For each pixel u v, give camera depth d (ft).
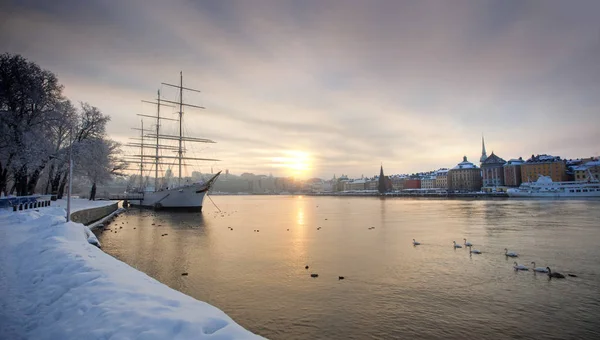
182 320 27.84
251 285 71.87
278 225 202.08
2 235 78.84
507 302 61.87
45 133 182.29
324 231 169.99
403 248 117.08
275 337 48.01
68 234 77.15
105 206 214.69
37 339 27.96
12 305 35.53
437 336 48.62
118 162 285.64
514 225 186.50
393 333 49.39
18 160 166.61
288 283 73.36
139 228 175.11
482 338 48.03
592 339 47.65
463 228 176.96
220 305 60.08
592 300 62.85
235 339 25.08
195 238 141.08
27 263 52.85
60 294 37.55
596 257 99.91
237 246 121.08
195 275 79.71
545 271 82.99
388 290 68.54
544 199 533.96
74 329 27.94
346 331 49.98
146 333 25.41
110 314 29.22
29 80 166.50
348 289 69.31
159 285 41.37
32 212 113.09
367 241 134.10
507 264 91.35
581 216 234.99
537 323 52.95
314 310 57.88
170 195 307.17
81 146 215.31
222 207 479.00
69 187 95.45
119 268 48.26
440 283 73.56
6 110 164.35
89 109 233.14
